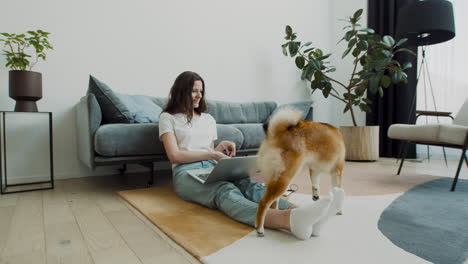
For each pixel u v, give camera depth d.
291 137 0.96
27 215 1.33
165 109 1.66
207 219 1.21
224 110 3.08
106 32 2.52
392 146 3.57
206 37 3.14
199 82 1.66
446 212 1.30
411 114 3.43
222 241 0.97
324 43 4.24
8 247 0.96
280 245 0.94
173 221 1.19
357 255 0.86
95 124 1.78
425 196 1.59
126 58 2.63
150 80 2.76
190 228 1.10
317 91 4.17
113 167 2.54
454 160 3.21
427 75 3.42
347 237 1.00
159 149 1.88
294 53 3.33
